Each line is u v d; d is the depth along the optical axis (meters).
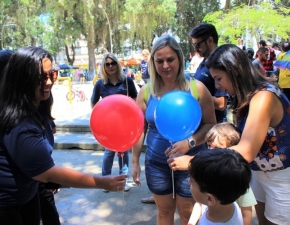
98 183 1.59
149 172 2.20
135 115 1.87
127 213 3.22
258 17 9.95
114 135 1.84
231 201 1.31
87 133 6.68
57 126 6.87
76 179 1.55
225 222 1.44
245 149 1.49
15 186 1.54
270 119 1.57
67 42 28.08
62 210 3.34
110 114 1.83
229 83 1.67
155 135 2.17
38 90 1.54
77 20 27.19
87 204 3.46
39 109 1.85
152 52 2.08
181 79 2.12
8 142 1.43
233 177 1.26
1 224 1.57
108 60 3.58
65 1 25.20
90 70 28.77
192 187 1.41
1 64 1.86
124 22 27.02
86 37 28.75
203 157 1.34
